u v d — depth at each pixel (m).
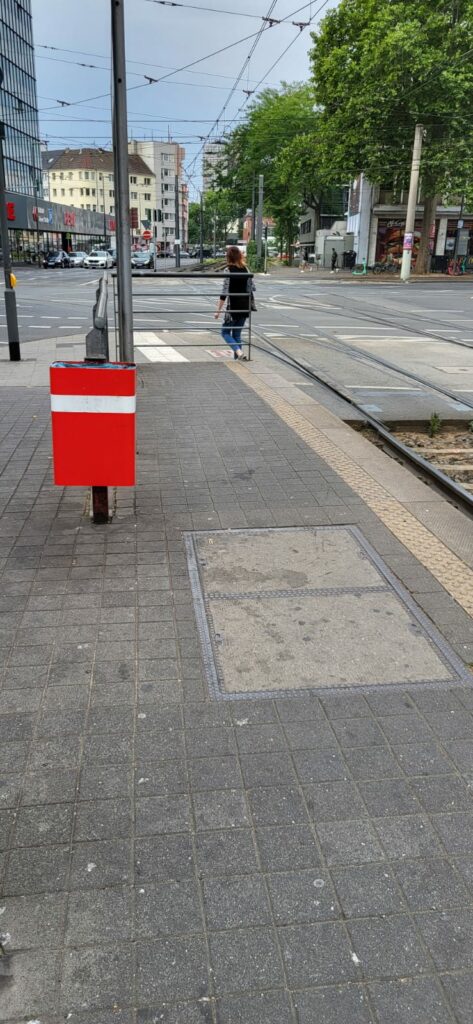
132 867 2.22
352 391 9.85
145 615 3.61
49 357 12.32
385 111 37.91
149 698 3.00
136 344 12.99
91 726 2.83
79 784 2.54
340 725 2.86
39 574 4.01
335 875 2.20
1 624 3.51
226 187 75.69
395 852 2.29
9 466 5.88
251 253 65.81
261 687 3.08
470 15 35.47
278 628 3.52
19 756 2.66
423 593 3.87
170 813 2.42
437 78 36.16
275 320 18.77
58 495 5.23
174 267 63.59
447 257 50.34
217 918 2.06
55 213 71.88
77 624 3.52
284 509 5.02
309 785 2.55
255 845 2.31
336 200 67.56
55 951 1.96
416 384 10.45
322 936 2.02
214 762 2.65
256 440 6.74
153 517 4.85
